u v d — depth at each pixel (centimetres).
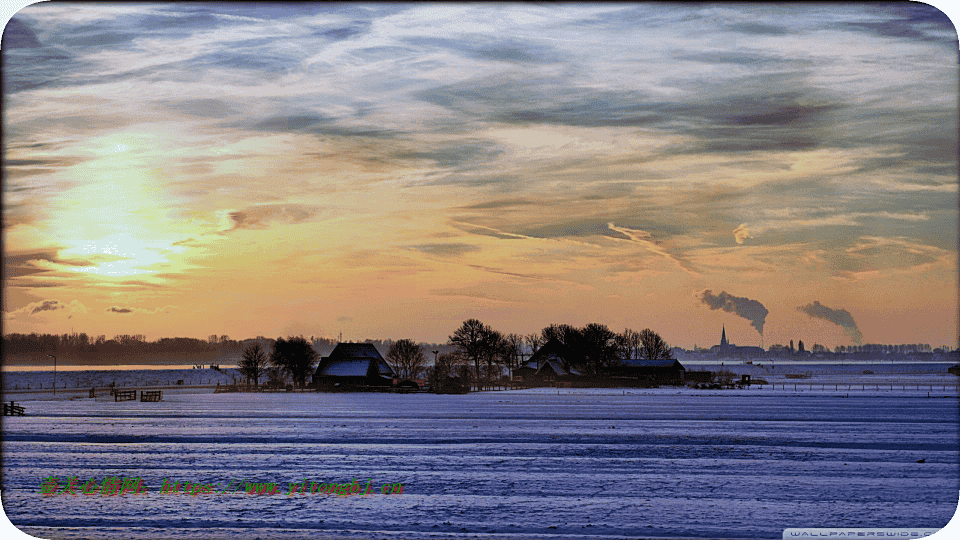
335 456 4416
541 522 2900
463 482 3631
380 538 2689
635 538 2698
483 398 10288
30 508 3152
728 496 3341
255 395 11800
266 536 2731
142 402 9662
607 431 5653
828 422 6334
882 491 3444
